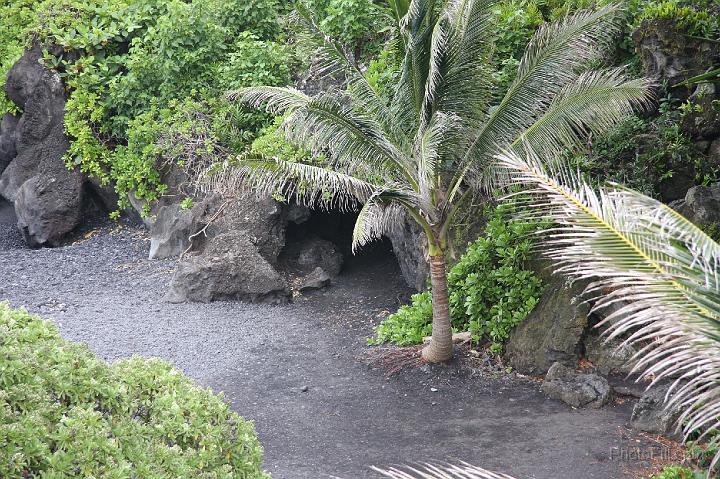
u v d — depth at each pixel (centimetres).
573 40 897
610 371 952
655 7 1154
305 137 947
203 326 1247
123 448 399
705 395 389
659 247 429
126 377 459
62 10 1828
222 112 1577
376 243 1666
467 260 1109
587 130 1138
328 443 846
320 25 1544
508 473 748
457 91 941
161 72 1684
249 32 1645
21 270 1574
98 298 1393
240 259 1380
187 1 1894
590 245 441
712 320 396
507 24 1305
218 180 976
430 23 898
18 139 1850
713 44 1087
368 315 1305
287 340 1195
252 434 497
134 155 1680
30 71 1819
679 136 1077
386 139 933
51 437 366
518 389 967
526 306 1038
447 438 843
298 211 1530
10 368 382
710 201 959
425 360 1052
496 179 950
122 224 1830
